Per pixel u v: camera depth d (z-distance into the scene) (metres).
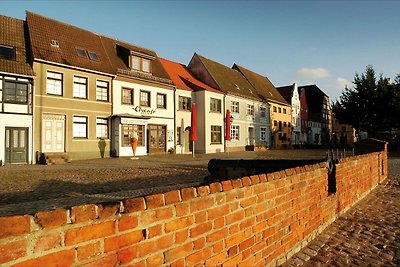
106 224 1.75
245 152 32.44
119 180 10.41
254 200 3.08
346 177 6.28
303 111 54.31
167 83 27.34
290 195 3.79
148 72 26.20
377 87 37.22
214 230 2.54
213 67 35.38
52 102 19.27
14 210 5.92
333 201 5.40
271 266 3.33
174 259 2.16
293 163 5.82
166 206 2.12
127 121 23.05
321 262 3.70
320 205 4.77
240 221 2.85
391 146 35.31
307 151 35.28
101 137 22.09
